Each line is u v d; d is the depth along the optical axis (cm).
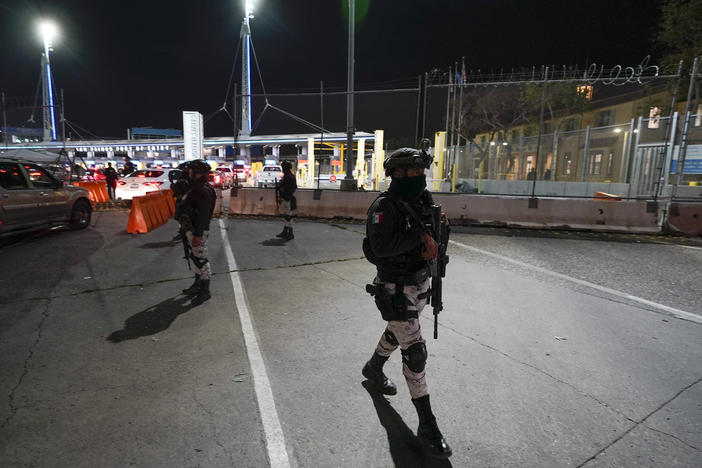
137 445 232
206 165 475
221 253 727
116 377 305
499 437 246
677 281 577
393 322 244
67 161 1967
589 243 848
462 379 311
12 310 438
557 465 223
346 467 219
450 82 1166
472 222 1050
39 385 293
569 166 2028
